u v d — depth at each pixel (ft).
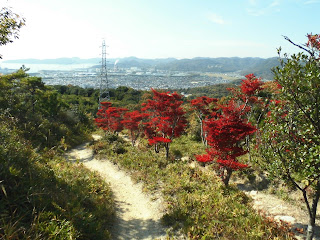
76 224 20.21
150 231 25.25
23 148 30.35
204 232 23.41
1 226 15.90
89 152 60.80
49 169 30.22
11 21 25.39
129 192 36.68
